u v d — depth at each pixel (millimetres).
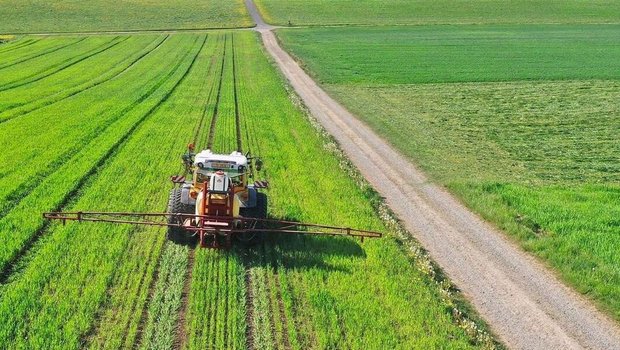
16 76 49406
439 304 13508
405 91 45469
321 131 31094
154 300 12805
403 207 20547
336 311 12883
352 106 39031
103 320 12055
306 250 15773
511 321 13406
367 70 55656
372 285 14023
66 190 19672
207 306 12680
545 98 43156
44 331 11438
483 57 65375
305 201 19953
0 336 11242
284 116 34719
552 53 68625
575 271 15656
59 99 38719
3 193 19250
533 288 14977
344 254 15680
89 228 16484
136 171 22516
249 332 11984
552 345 12570
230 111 35344
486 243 17625
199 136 28828
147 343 11320
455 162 26391
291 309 12781
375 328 12227
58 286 13211
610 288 14672
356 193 21172
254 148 27031
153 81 47250
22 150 25047
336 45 75500
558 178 24391
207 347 11320
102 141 27000
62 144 26172
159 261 14836
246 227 15773
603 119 36250
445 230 18531
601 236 17781
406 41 80062
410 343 11758
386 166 25641
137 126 30812
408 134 31469
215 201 14586
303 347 11516
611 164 26578
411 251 16344
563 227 18516
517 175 24719
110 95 40312
